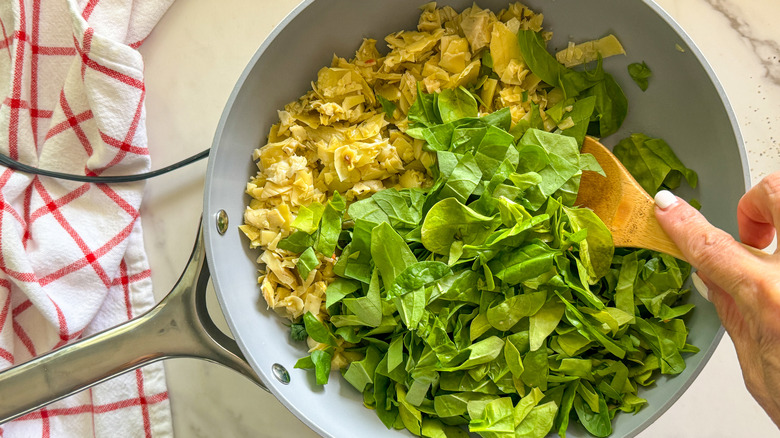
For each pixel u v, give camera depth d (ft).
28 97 1.94
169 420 1.96
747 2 1.95
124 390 1.95
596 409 1.75
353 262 1.79
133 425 1.95
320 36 1.80
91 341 1.74
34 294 1.86
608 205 1.77
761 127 1.96
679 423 1.96
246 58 1.98
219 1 1.98
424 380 1.73
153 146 1.99
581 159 1.77
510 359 1.73
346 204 1.85
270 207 1.84
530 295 1.72
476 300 1.75
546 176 1.75
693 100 1.75
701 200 1.80
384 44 1.88
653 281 1.78
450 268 1.74
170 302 1.76
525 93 1.83
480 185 1.77
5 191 1.89
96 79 1.86
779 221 1.47
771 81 1.95
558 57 1.85
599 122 1.86
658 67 1.78
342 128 1.85
